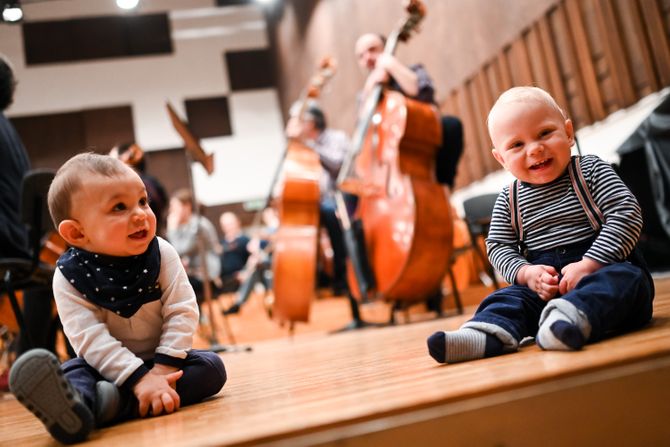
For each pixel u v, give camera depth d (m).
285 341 3.90
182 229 5.70
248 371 1.94
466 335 1.22
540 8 4.57
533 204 1.40
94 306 1.30
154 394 1.21
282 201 3.77
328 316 5.12
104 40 9.32
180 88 9.48
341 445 0.74
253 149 9.55
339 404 0.91
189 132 3.30
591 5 4.14
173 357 1.29
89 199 1.26
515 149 1.35
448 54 5.75
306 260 3.71
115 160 1.31
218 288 5.45
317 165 3.88
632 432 0.80
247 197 9.45
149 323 1.35
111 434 1.05
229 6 9.83
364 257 3.45
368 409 0.80
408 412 0.78
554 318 1.13
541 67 4.62
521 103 1.35
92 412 1.13
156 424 1.09
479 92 5.40
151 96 9.34
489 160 5.33
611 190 1.31
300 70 8.81
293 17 8.80
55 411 0.99
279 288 3.70
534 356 1.09
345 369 1.49
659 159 3.31
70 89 9.13
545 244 1.38
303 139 4.14
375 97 3.47
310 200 3.77
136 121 9.26
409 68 3.71
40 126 9.02
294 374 1.60
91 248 1.30
